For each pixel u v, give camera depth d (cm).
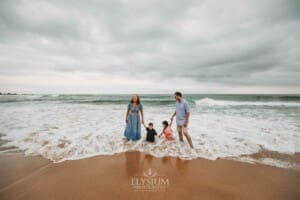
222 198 228
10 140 466
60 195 229
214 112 1081
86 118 827
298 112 1060
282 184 262
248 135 536
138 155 379
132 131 482
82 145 436
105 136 520
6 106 1362
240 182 268
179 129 459
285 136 522
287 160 352
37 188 244
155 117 868
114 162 340
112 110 1166
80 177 278
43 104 1612
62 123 698
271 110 1175
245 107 1372
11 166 313
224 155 380
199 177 284
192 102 1838
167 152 398
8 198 221
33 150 394
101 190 243
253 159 358
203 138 506
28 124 668
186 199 225
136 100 483
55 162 334
